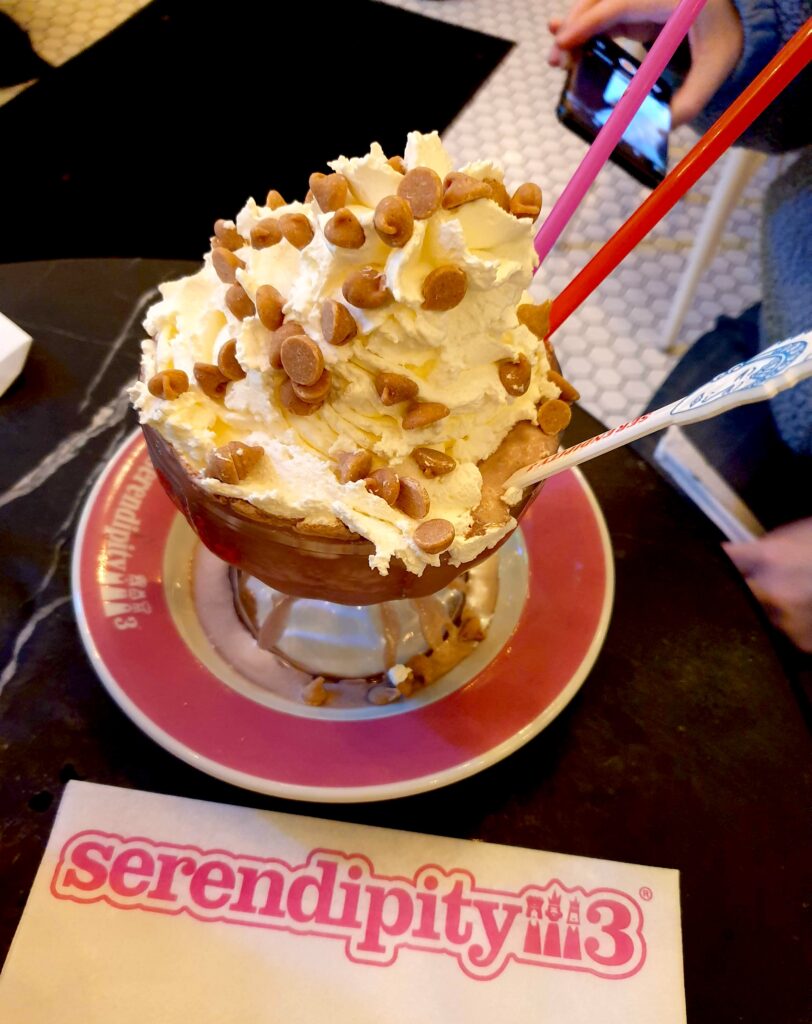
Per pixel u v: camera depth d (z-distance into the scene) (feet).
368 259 1.84
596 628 2.46
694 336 5.62
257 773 2.08
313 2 7.02
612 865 2.18
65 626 2.43
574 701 2.48
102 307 3.17
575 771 2.35
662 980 2.03
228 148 6.02
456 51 6.82
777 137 3.96
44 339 3.04
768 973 2.10
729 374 1.47
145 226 5.56
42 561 2.55
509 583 2.57
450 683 2.32
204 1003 1.91
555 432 2.04
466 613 2.48
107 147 5.93
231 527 1.85
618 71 4.06
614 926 2.10
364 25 6.89
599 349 5.53
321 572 1.88
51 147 5.88
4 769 2.19
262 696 2.26
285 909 2.04
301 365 1.73
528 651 2.40
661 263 5.96
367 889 2.09
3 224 5.44
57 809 2.14
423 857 2.15
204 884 2.06
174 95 6.28
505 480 1.95
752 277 5.96
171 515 2.56
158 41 6.62
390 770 2.12
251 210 2.14
